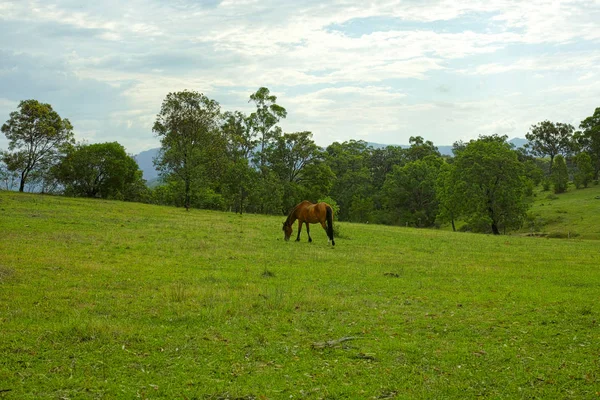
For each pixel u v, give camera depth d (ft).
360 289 42.11
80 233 71.87
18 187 176.14
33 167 175.11
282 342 27.07
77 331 27.35
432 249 74.38
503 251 75.41
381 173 308.40
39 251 53.47
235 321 30.71
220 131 171.94
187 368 23.03
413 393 20.92
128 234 74.28
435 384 21.79
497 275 50.96
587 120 323.57
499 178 163.73
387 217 249.14
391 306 35.96
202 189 158.51
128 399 19.63
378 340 27.86
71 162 177.78
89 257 52.31
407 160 311.47
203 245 65.36
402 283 45.09
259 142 218.38
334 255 61.67
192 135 159.33
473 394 20.95
